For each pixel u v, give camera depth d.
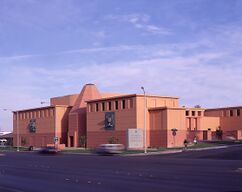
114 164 37.75
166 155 53.88
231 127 100.31
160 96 78.88
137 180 23.31
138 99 75.62
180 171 28.75
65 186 21.16
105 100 82.62
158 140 74.44
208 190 18.27
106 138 81.56
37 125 105.19
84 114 91.00
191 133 95.19
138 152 62.72
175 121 74.25
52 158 51.97
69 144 94.12
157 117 75.06
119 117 78.81
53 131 98.50
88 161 43.69
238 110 99.50
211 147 67.31
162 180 23.00
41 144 103.00
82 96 93.62
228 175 25.20
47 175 27.75
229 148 62.59
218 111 103.31
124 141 77.12
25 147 105.00
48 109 101.06
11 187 21.20
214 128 101.31
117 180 23.56
